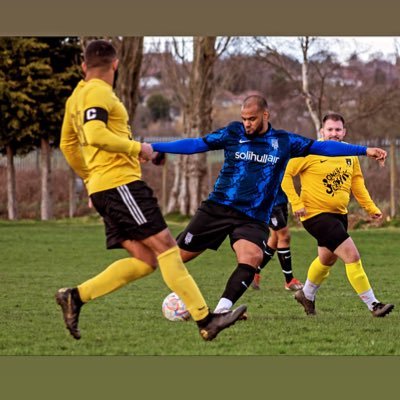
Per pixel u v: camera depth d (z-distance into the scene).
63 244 54.81
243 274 22.17
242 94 115.38
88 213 87.12
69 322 20.38
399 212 70.38
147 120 168.62
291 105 105.62
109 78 20.22
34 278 38.28
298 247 54.19
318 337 23.48
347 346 22.52
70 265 43.78
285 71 77.38
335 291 34.34
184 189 81.25
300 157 25.20
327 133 27.56
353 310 29.06
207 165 89.62
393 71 92.06
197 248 23.45
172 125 172.12
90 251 50.84
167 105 169.75
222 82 100.00
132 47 80.38
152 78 147.00
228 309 21.94
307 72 76.56
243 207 22.86
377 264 44.59
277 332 24.19
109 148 19.17
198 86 81.31
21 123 77.31
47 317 26.88
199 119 81.56
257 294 33.50
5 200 89.94
